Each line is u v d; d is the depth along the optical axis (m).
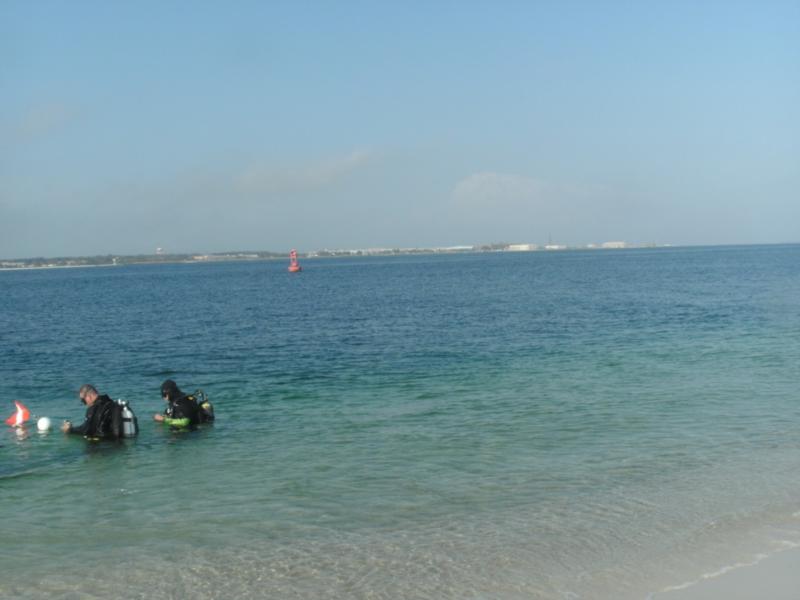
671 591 7.01
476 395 17.48
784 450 11.90
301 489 10.48
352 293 69.62
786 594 6.91
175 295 74.69
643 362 22.19
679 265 132.25
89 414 14.16
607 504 9.51
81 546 8.52
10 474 11.67
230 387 19.70
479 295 60.91
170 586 7.41
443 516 9.23
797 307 41.84
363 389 18.83
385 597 7.06
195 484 10.86
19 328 39.50
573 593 7.04
